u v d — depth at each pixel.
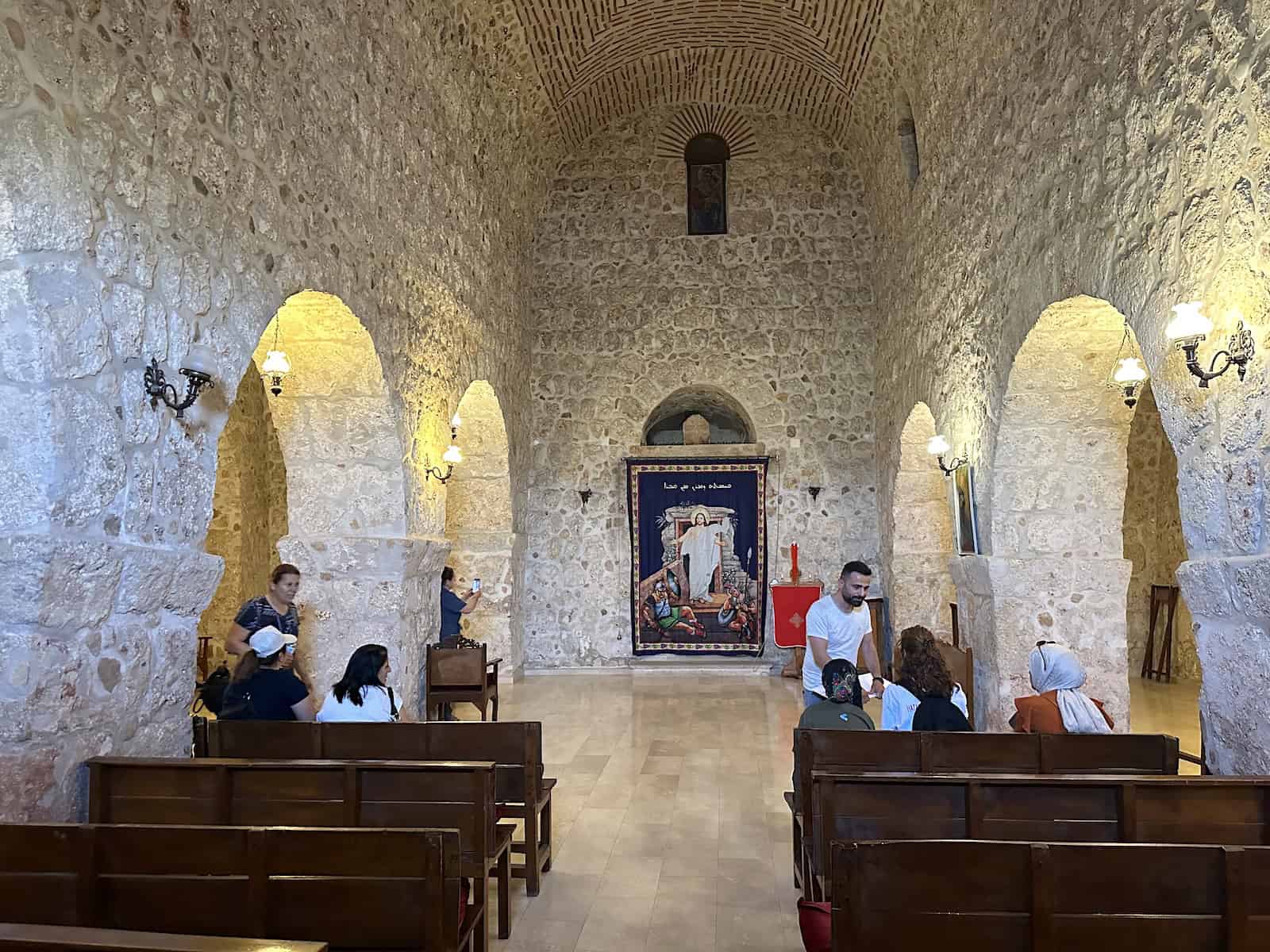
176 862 2.46
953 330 7.62
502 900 3.76
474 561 10.69
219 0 4.29
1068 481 6.38
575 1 9.16
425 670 7.19
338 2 5.65
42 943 1.77
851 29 9.41
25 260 3.07
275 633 4.84
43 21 3.15
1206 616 3.83
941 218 8.02
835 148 12.19
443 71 7.72
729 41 10.83
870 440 11.85
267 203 4.69
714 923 3.89
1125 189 4.30
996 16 6.29
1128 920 2.19
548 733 7.93
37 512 3.12
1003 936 2.22
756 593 11.70
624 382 12.05
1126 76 4.28
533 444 12.03
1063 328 5.55
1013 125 5.97
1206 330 3.42
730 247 12.15
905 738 3.85
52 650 3.16
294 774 3.39
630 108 12.11
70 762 3.26
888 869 2.24
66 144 3.23
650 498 11.85
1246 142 3.30
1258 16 3.22
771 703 9.39
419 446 7.07
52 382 3.15
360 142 5.93
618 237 12.20
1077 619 6.39
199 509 4.07
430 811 3.37
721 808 5.62
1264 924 2.16
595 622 11.83
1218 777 3.11
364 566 6.44
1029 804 3.16
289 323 5.85
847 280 12.05
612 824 5.31
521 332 11.39
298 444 6.54
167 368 3.82
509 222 10.60
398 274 6.62
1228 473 3.50
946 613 10.42
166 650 3.83
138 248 3.63
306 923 2.41
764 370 11.99
